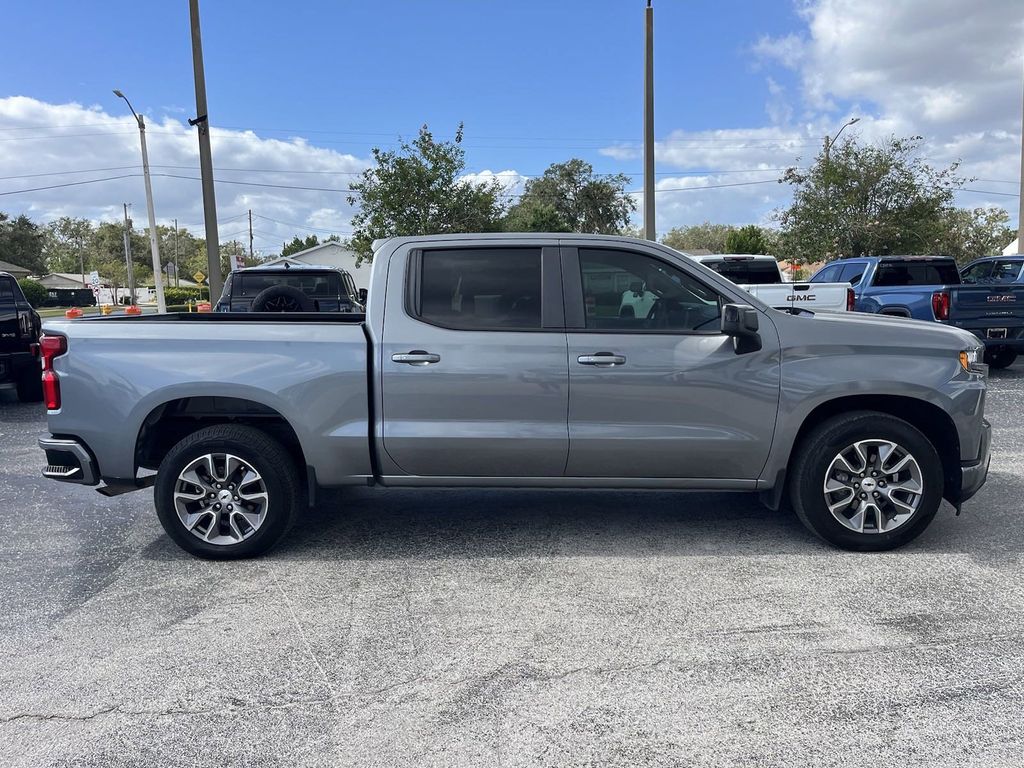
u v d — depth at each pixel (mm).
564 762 2658
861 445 4457
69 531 5238
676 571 4312
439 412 4484
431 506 5625
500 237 4598
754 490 4613
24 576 4406
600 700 3031
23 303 10883
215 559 4598
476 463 4535
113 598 4082
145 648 3514
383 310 4535
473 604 3932
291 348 4492
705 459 4496
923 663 3268
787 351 4434
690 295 4555
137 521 5457
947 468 4633
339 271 13625
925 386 4406
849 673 3195
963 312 11320
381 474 4594
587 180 54094
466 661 3354
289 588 4180
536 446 4465
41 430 9148
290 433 4840
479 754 2709
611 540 4840
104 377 4488
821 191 30359
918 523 4469
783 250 31672
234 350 4488
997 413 8945
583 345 4445
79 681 3232
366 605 3947
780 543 4734
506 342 4453
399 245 4602
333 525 5219
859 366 4422
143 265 106500
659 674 3215
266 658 3408
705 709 2957
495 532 5031
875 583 4098
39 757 2727
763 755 2676
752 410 4449
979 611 3748
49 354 4574
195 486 4582
